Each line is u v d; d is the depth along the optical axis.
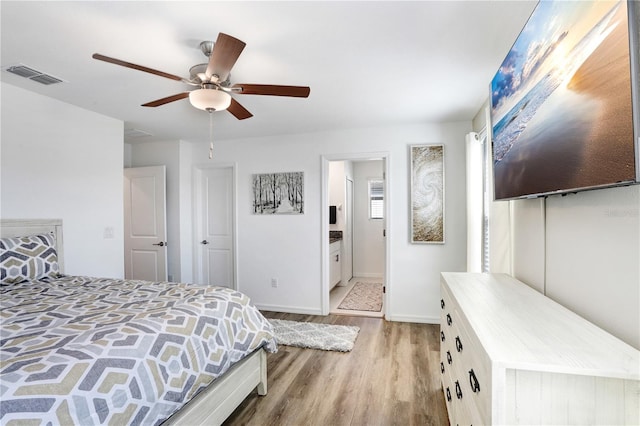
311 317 4.12
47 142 2.97
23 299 2.00
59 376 1.13
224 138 4.52
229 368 1.97
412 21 1.81
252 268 4.51
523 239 1.93
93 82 2.63
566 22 1.10
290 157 4.34
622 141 0.83
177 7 1.67
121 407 1.25
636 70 0.78
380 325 3.80
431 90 2.81
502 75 1.82
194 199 4.73
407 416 2.07
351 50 2.12
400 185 3.93
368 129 4.03
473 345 1.12
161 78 2.55
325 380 2.53
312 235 4.27
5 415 0.97
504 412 0.87
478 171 3.19
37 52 2.14
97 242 3.41
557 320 1.19
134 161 4.79
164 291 2.21
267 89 2.08
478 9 1.71
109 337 1.39
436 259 3.84
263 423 2.01
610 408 0.85
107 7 1.67
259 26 1.84
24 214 2.81
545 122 1.26
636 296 0.97
